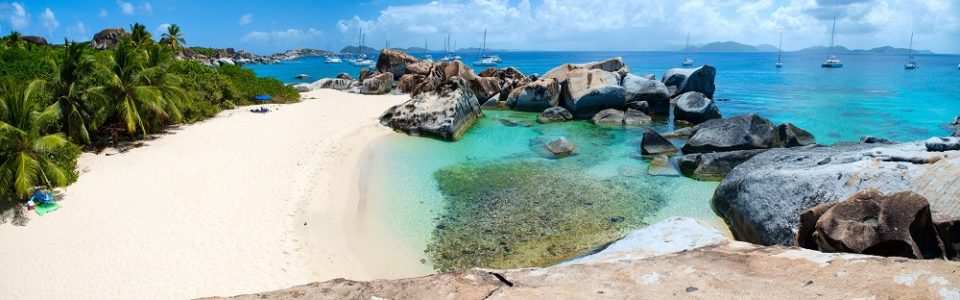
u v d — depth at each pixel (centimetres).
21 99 1716
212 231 1484
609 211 1669
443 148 2522
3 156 1636
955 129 2981
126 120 2347
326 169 2120
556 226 1553
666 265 528
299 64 14362
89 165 2064
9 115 1681
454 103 2866
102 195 1728
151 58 2805
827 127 3112
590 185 1927
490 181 1981
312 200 1759
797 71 9762
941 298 384
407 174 2069
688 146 2347
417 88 4216
